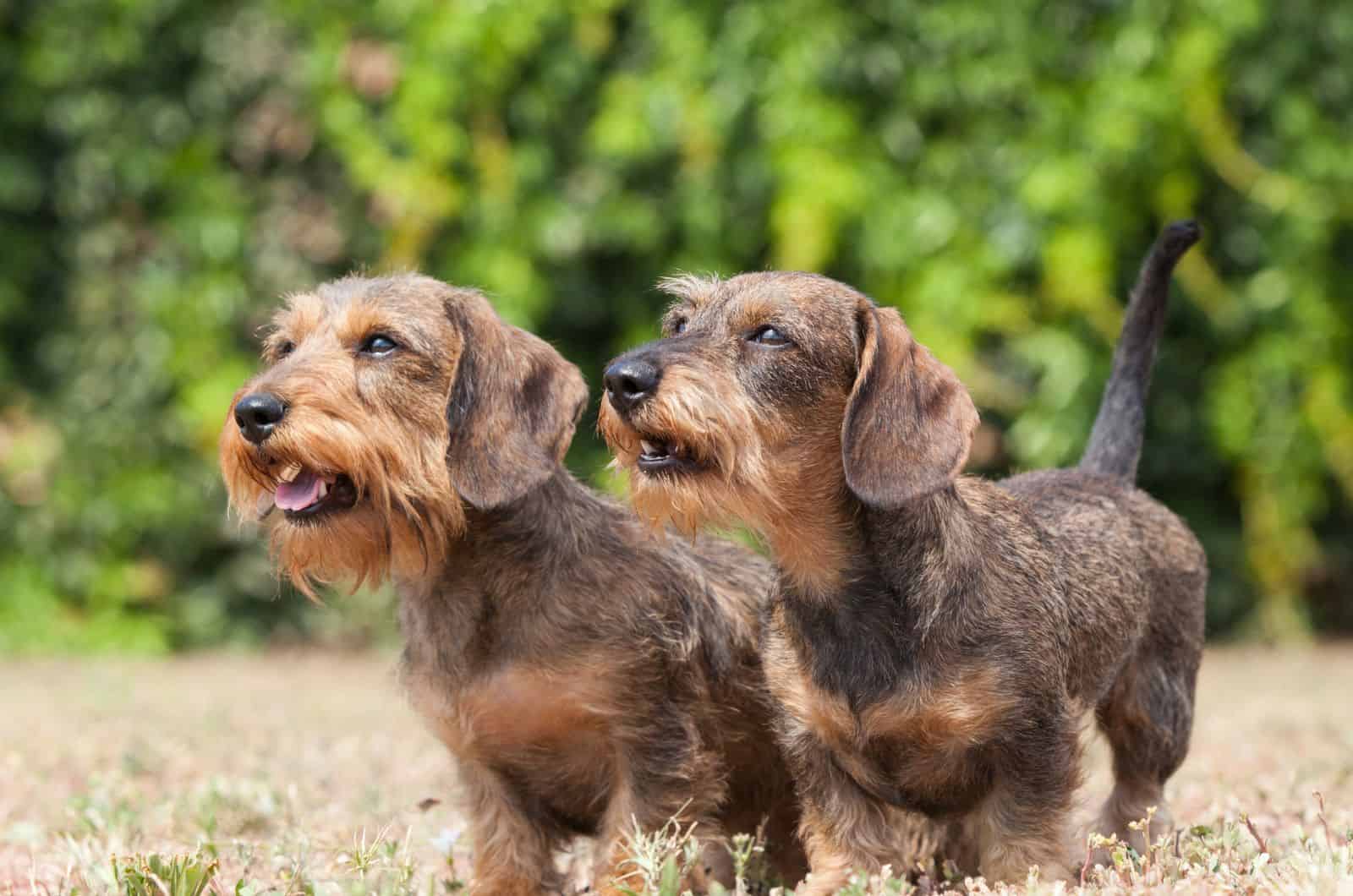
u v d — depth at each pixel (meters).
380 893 4.31
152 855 4.33
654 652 4.87
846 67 10.94
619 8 11.45
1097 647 5.06
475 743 4.93
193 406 11.61
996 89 10.87
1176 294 11.77
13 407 11.96
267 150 11.88
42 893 4.57
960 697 4.53
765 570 5.57
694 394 4.69
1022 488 5.59
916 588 4.56
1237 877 4.00
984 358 11.47
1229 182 11.56
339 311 5.15
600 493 5.41
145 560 12.09
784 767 5.34
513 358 5.07
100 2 11.61
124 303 11.86
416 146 11.25
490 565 4.85
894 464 4.59
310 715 8.79
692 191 11.18
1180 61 10.87
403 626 5.12
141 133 11.76
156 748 7.25
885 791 4.72
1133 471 6.11
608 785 5.04
